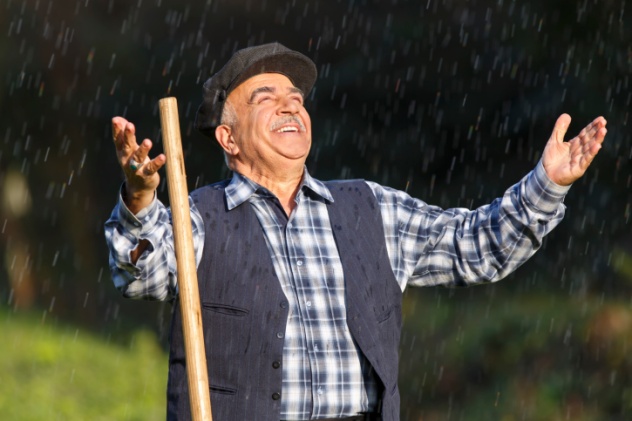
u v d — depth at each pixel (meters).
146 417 20.72
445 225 7.93
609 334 20.86
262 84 7.96
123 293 7.36
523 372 21.69
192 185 36.72
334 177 32.78
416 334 25.94
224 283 7.43
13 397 20.33
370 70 31.55
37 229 36.75
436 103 30.52
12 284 33.84
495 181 29.44
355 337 7.36
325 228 7.71
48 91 36.88
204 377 6.96
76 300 34.34
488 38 28.66
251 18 35.72
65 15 36.72
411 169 31.55
